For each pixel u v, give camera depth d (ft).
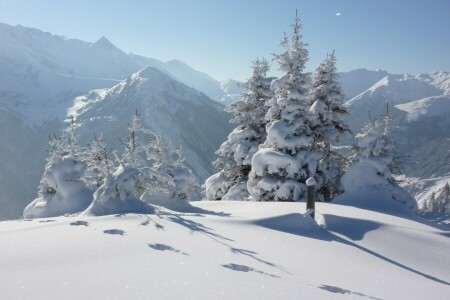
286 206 47.70
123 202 43.96
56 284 15.66
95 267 18.56
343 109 80.74
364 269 25.12
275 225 36.29
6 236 26.89
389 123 74.84
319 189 76.48
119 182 44.91
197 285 16.60
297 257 25.77
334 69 80.02
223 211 49.47
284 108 77.25
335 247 31.19
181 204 50.44
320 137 79.97
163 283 16.51
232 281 17.74
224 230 32.40
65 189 73.10
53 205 72.79
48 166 75.46
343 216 40.29
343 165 82.79
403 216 62.08
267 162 73.15
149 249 23.35
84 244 23.75
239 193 87.81
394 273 25.31
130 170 46.96
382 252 31.78
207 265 20.52
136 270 18.38
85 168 76.23
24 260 19.62
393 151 76.54
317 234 35.81
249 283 17.71
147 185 49.44
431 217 78.84
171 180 49.57
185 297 14.90
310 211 38.99
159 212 41.81
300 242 31.07
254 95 90.74
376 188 70.23
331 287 19.26
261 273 20.20
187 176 61.31
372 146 73.41
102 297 14.32
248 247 26.81
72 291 14.84
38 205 74.38
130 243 24.62
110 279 16.65
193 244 25.94
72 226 31.27
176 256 22.12
